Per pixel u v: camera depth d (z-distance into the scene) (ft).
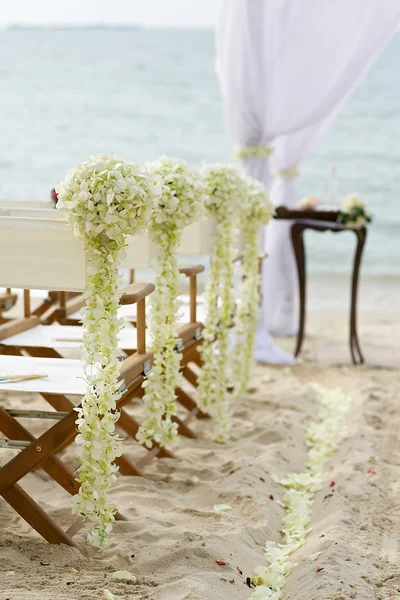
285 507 11.58
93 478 9.12
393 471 12.88
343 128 54.29
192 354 14.76
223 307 13.98
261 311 20.58
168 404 11.80
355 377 19.33
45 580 8.41
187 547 9.34
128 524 10.07
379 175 53.93
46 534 9.41
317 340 23.48
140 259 12.26
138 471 12.01
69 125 63.26
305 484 12.21
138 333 10.80
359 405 16.78
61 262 9.00
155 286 11.60
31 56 64.39
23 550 9.20
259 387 17.85
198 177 11.89
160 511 10.86
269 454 13.29
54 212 12.42
